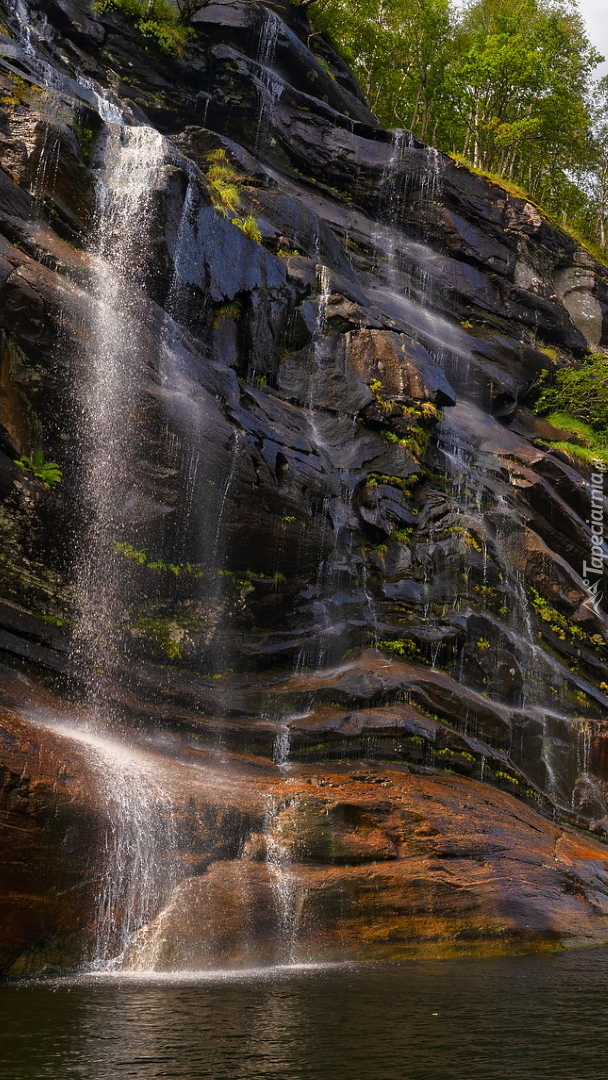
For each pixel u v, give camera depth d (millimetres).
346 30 41344
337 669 16391
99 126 17719
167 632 14359
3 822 8656
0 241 13797
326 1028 6746
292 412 19266
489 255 32125
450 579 19422
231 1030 6586
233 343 18922
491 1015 7344
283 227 23547
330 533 16688
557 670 20375
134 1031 6488
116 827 9422
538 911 11695
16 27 21875
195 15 27688
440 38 43094
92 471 13664
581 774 18953
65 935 8844
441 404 22406
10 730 9680
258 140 27531
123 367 14141
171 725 12891
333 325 21703
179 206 17844
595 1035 6699
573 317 35531
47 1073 5395
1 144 15727
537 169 52312
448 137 47406
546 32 42719
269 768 12820
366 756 14516
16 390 13172
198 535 14617
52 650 12477
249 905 9828
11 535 12727
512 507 22922
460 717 16438
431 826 11930
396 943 10492
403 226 31047
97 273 15102
